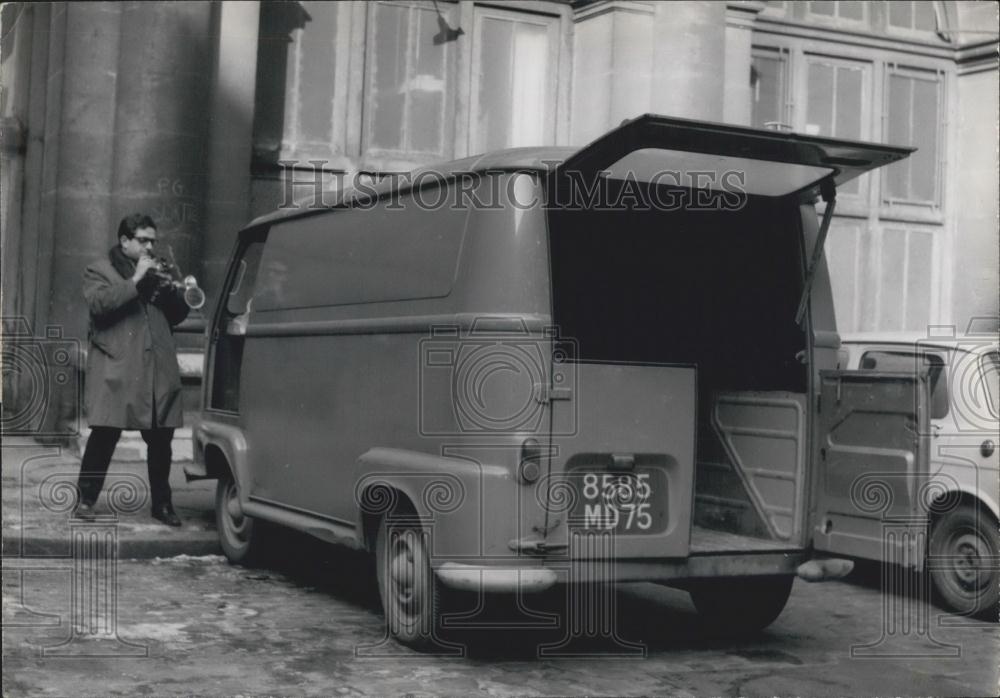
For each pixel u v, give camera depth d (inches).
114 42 454.0
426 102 505.0
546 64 525.0
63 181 450.0
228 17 448.5
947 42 605.3
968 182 604.4
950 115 607.2
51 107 483.5
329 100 489.7
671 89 503.2
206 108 439.5
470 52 511.8
